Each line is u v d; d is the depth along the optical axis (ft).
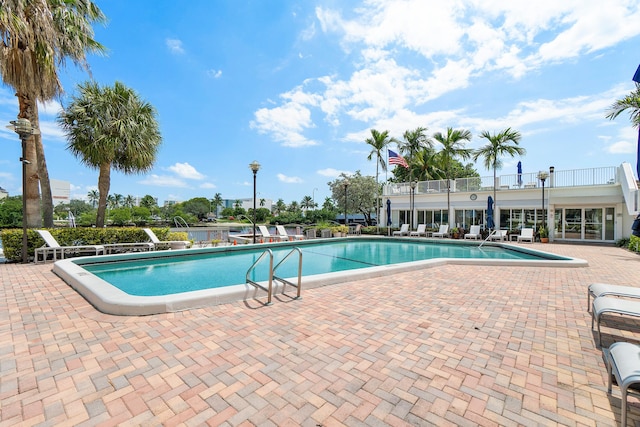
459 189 71.10
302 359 9.36
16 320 12.53
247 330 11.69
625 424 5.89
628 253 38.70
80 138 34.91
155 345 10.27
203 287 22.17
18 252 27.66
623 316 13.58
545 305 15.29
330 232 63.62
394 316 13.46
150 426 6.29
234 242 47.14
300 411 6.85
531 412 6.86
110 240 33.63
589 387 7.89
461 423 6.48
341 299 16.15
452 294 17.34
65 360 9.16
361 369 8.77
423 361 9.30
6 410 6.76
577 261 27.27
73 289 17.51
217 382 8.02
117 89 37.40
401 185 81.46
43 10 27.66
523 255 40.01
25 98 30.12
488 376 8.44
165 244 36.52
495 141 65.77
